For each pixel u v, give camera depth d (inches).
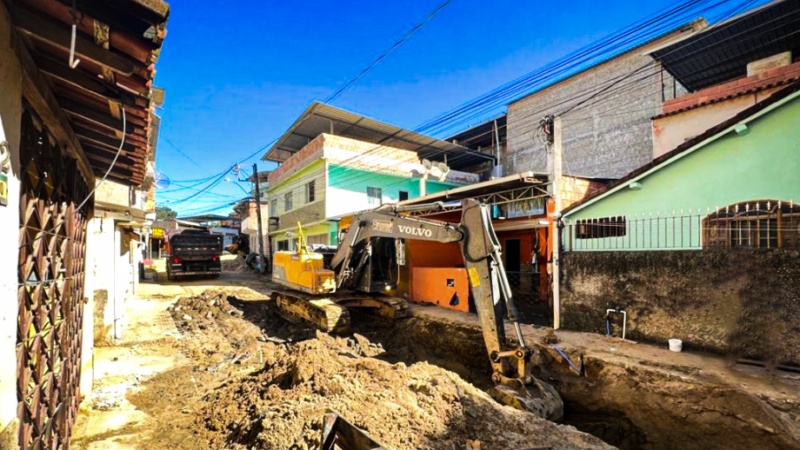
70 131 127.7
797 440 183.3
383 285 442.0
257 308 534.0
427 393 205.2
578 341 312.8
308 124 805.2
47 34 81.4
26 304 95.9
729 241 280.5
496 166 898.1
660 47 479.8
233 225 1936.5
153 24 82.7
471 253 253.8
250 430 166.6
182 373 261.7
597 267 342.3
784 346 238.5
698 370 240.7
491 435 176.7
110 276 332.2
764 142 268.5
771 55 489.4
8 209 78.3
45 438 115.7
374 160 819.4
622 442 230.1
